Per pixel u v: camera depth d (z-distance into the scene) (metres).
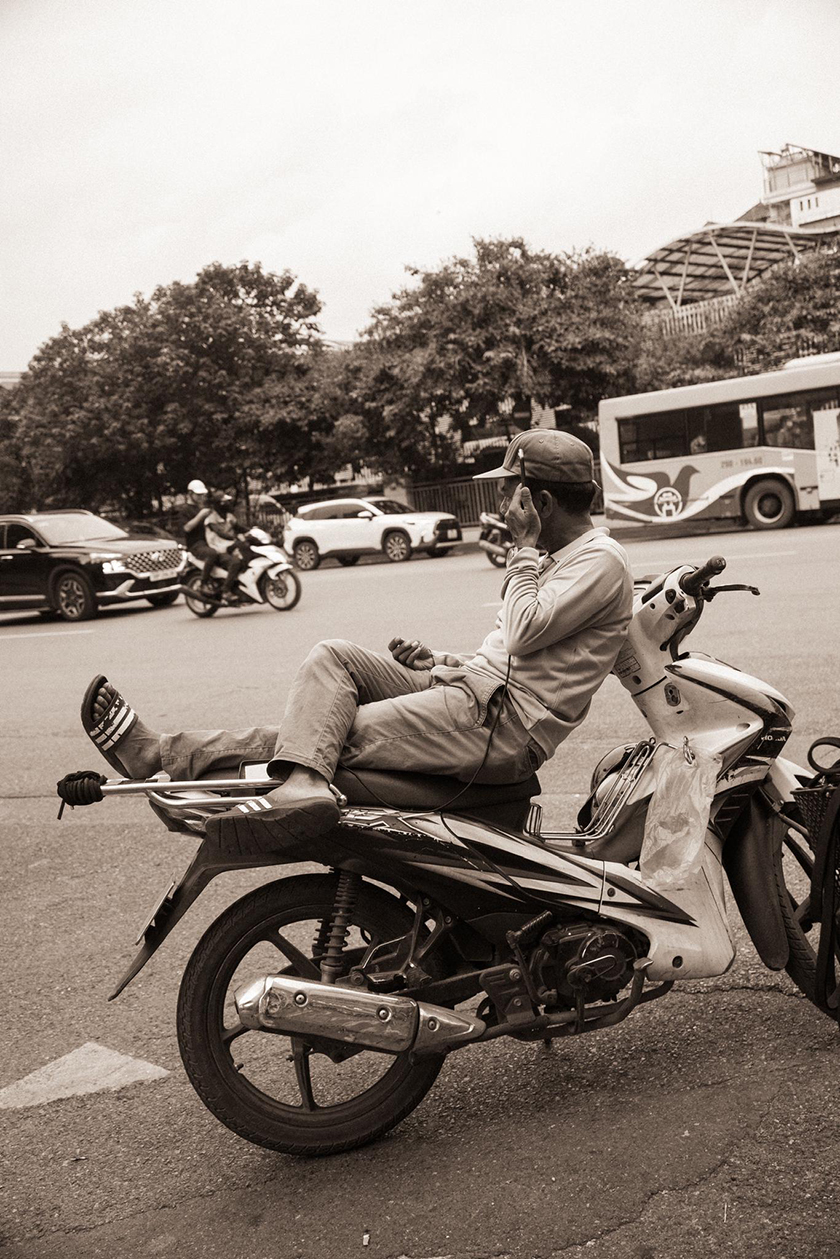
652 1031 3.20
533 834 3.00
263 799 2.55
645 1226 2.38
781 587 11.34
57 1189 2.75
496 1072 3.08
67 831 5.78
